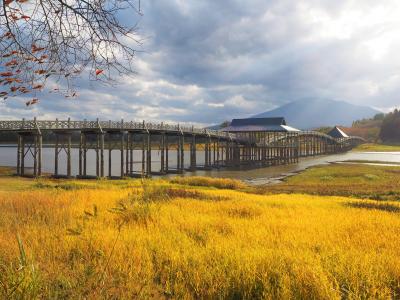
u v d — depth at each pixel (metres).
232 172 74.88
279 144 106.81
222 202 17.92
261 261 6.77
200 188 35.12
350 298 5.54
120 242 7.87
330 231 10.67
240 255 7.07
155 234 8.91
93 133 52.19
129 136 61.09
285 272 6.27
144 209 11.78
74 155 128.25
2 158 103.94
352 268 6.66
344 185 48.66
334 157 133.25
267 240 9.02
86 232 8.52
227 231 10.28
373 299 5.54
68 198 16.61
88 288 5.39
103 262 6.56
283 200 21.77
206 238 8.96
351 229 11.16
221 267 6.49
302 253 7.50
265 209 15.93
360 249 8.45
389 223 12.65
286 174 70.69
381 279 6.31
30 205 13.98
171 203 16.58
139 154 135.50
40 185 30.17
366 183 52.31
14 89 3.18
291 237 9.36
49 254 6.98
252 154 104.12
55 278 5.69
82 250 7.30
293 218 13.41
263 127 115.06
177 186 35.56
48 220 10.90
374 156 131.50
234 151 94.44
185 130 71.12
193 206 15.84
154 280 6.30
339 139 179.50
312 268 6.30
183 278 6.12
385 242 9.40
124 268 6.29
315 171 69.25
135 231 9.14
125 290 5.58
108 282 5.66
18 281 4.59
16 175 47.28
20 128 44.25
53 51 3.23
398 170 69.06
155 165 87.56
